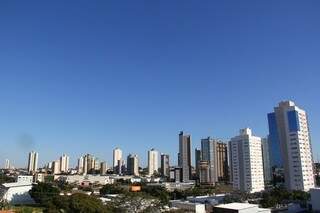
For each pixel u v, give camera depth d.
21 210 157.38
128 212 140.50
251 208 160.75
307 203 198.50
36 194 192.88
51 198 170.00
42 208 171.25
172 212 157.88
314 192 192.88
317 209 190.00
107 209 141.12
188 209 184.38
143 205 144.38
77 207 138.62
